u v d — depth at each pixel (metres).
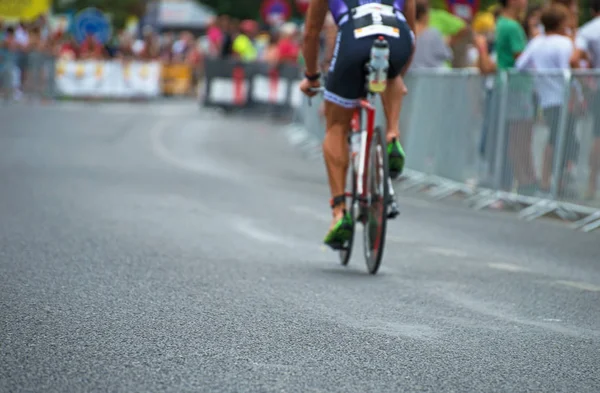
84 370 12.14
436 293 17.88
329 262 21.08
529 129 31.16
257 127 63.38
